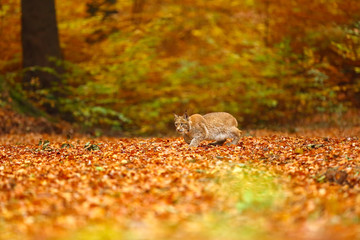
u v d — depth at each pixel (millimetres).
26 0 23438
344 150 11195
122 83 25141
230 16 26641
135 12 27109
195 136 12078
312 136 15969
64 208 6879
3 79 20703
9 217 6520
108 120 23234
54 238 5656
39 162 10547
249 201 6844
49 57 23281
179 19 26578
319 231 5641
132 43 25297
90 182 8297
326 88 24656
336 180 8328
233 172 8828
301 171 9156
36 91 22375
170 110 25125
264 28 26266
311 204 6715
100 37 26375
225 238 5461
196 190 7574
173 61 25453
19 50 25688
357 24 23109
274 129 20438
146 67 24906
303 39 24969
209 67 25156
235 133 12539
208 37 26312
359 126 20531
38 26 23422
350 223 5957
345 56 23391
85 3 26469
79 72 24344
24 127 18953
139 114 24609
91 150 12148
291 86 25250
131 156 10969
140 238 5520
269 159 10492
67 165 9930
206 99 25375
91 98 24359
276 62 25062
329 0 24438
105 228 5957
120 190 7695
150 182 8141
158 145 12578
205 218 6211
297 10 24891
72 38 25812
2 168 9727
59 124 21094
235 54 25469
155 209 6703
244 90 25062
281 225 5969
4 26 25703
